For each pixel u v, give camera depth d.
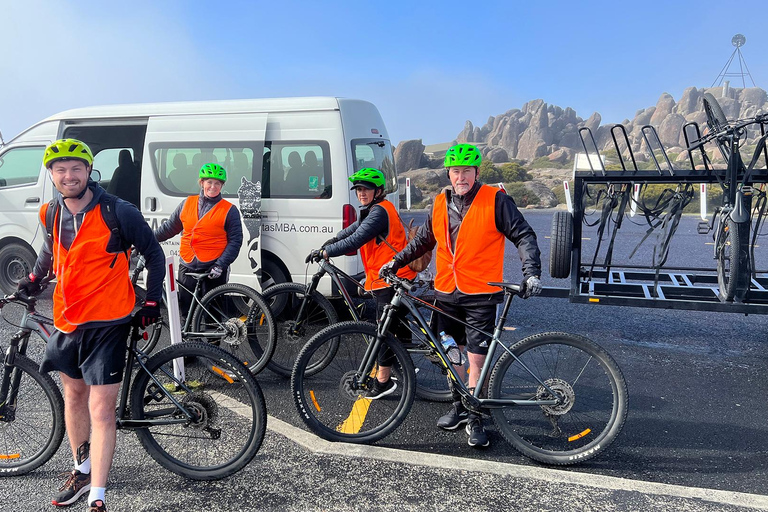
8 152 6.95
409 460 3.22
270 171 5.85
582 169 5.55
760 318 6.36
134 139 6.85
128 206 2.65
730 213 4.69
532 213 24.67
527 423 3.52
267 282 6.04
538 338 3.23
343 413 3.79
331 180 5.65
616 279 6.20
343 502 2.82
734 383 4.47
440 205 3.41
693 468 3.20
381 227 3.95
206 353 2.95
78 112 6.60
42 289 3.08
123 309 2.67
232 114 5.93
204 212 4.60
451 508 2.76
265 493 2.90
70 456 3.31
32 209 6.80
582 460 3.20
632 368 4.81
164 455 3.03
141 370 2.95
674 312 6.66
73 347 2.66
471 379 3.41
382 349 3.47
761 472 3.14
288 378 4.59
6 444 3.09
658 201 5.33
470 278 3.34
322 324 4.60
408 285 3.44
